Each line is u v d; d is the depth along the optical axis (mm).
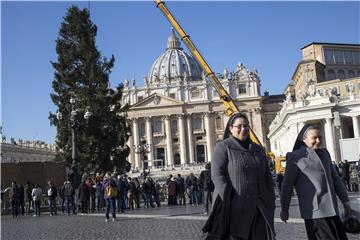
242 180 5539
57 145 43969
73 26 44406
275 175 43062
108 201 19531
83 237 13375
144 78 133750
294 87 122938
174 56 167750
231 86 128750
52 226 17906
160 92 131625
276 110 130750
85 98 41938
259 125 126750
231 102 24688
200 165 108500
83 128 34781
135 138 128875
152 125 130125
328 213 6164
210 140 127500
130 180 29938
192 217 18500
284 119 71438
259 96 127000
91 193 28078
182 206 28469
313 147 6543
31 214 28641
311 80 89938
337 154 63562
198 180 30031
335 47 111375
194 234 12531
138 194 30000
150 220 18359
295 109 65750
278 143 88812
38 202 26484
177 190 30828
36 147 109500
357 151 33406
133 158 128000
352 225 6340
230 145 5699
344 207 6457
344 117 65125
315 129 6535
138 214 22828
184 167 107000
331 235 6141
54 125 42656
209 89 129875
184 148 127625
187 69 165375
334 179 6531
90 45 44062
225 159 5629
